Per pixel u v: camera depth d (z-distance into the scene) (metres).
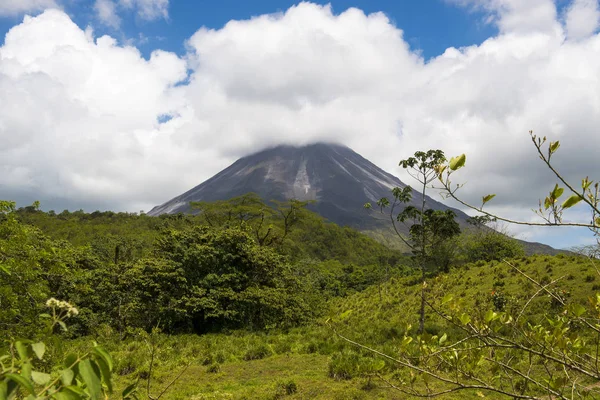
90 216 106.44
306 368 14.88
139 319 24.95
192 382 13.70
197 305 25.52
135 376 13.80
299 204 40.84
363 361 13.03
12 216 9.05
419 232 17.86
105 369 1.42
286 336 21.77
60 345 1.77
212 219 42.44
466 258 41.22
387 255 93.81
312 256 98.38
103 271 25.30
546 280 24.41
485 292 25.41
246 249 29.95
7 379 1.26
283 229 46.53
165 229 31.23
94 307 24.42
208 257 27.77
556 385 2.53
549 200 2.23
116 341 20.84
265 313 27.00
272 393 11.84
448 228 17.34
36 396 1.23
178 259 28.06
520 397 2.56
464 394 10.22
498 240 40.38
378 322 25.88
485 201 2.37
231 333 24.45
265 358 16.95
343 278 59.12
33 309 8.88
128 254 38.62
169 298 25.67
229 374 14.67
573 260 26.94
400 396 10.62
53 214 104.12
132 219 97.31
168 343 19.08
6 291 8.20
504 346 2.65
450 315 2.90
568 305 2.66
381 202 18.27
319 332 21.36
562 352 2.66
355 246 128.38
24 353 1.35
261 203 43.41
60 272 10.84
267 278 30.50
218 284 27.84
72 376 1.34
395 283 37.16
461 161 2.36
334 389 11.65
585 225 2.17
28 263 8.93
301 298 30.00
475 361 2.82
